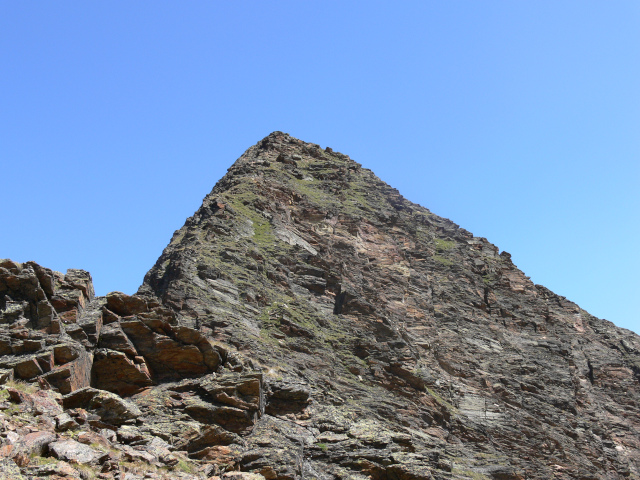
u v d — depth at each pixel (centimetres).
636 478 7050
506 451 5850
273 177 9131
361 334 6162
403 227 9281
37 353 3266
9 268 3578
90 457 2541
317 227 8225
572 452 6475
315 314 6169
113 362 3578
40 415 2775
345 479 3634
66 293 3725
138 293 5956
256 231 7294
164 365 3778
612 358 9169
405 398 5450
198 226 7050
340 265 7281
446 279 8556
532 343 8288
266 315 5731
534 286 10162
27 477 2245
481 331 7775
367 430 4134
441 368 6762
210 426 3350
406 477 3734
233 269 6175
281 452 3369
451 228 10594
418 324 7288
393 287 7731
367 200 9869
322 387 4944
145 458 2794
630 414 8262
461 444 5525
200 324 5091
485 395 6581
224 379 3722
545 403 7106
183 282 5556
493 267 9681
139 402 3459
